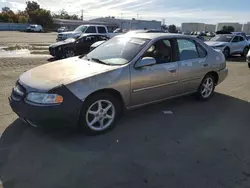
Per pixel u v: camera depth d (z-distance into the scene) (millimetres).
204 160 3211
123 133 3904
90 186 2660
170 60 4641
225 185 2732
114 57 4297
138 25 62281
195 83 5199
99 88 3611
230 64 12188
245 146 3609
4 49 16344
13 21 69250
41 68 4102
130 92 4020
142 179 2793
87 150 3363
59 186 2648
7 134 3734
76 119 3488
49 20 74125
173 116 4668
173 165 3076
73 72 3732
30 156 3178
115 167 3002
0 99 5250
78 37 13398
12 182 2689
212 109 5113
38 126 3484
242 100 5781
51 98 3289
